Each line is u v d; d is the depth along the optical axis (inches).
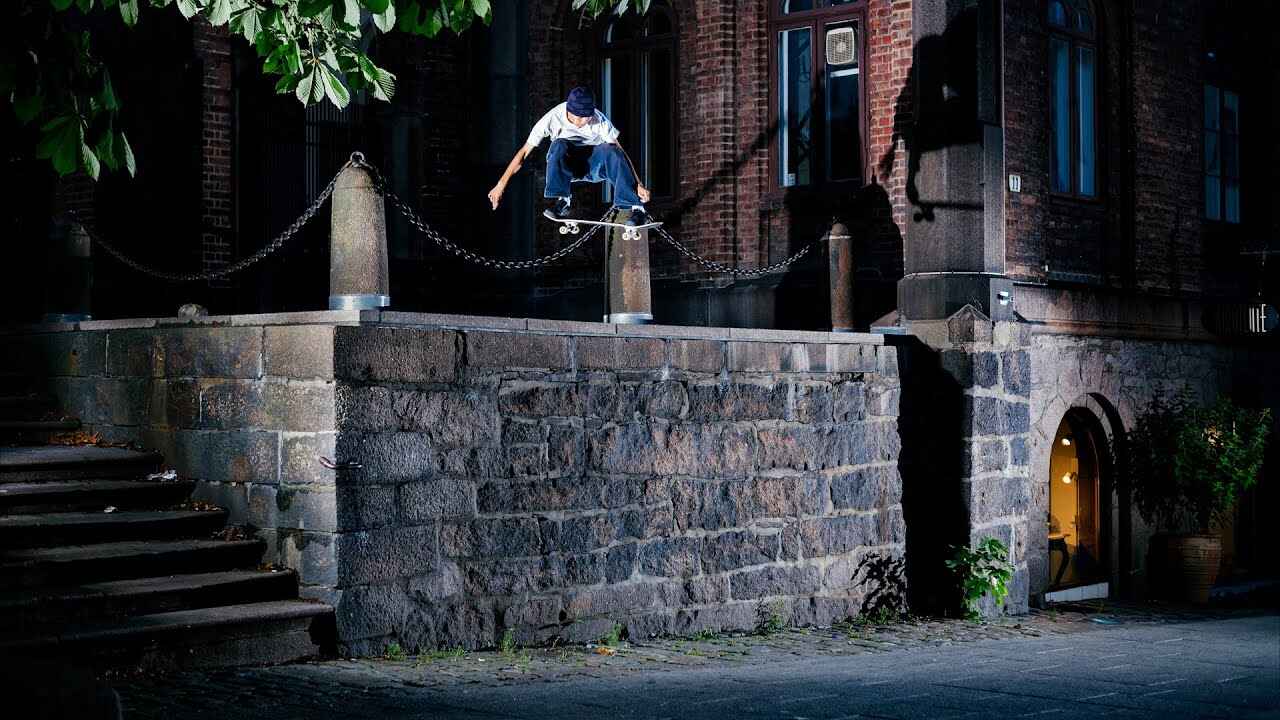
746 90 623.8
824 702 283.1
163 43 600.7
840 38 606.2
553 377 393.4
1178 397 689.0
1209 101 735.7
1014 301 584.1
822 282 587.5
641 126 664.4
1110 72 657.6
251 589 344.2
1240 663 384.5
